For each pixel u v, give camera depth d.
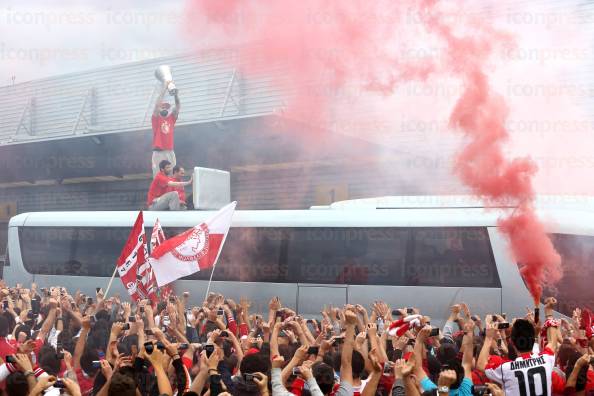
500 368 5.54
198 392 5.16
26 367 5.04
